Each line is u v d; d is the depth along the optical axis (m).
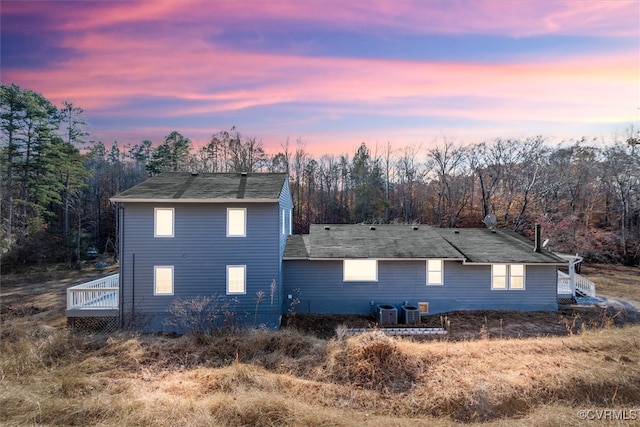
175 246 13.47
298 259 15.11
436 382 6.79
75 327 12.95
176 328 13.19
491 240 17.73
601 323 13.77
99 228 39.25
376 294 15.34
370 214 39.19
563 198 34.88
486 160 38.31
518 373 7.02
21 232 29.39
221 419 5.34
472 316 14.69
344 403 6.23
